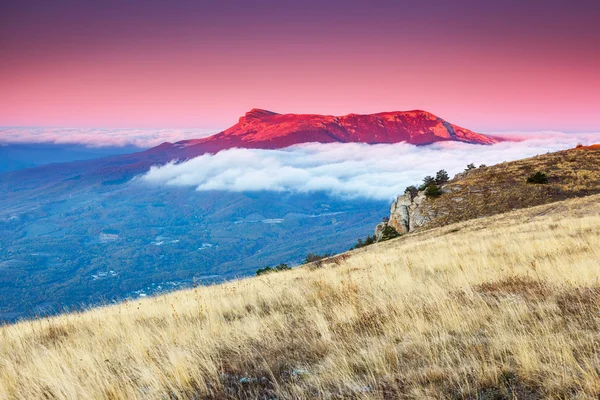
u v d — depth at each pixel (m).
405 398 3.65
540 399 3.41
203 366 4.97
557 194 50.72
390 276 10.39
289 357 5.18
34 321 10.90
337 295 8.69
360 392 3.88
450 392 3.68
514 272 8.83
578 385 3.53
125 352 6.18
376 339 5.29
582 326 4.86
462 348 4.68
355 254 29.48
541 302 6.09
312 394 4.00
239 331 6.52
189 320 7.85
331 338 5.66
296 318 7.19
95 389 4.61
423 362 4.40
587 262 8.52
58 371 5.40
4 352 7.67
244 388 4.36
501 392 3.59
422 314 6.04
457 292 7.55
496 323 5.27
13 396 5.09
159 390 4.48
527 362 3.87
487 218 37.41
